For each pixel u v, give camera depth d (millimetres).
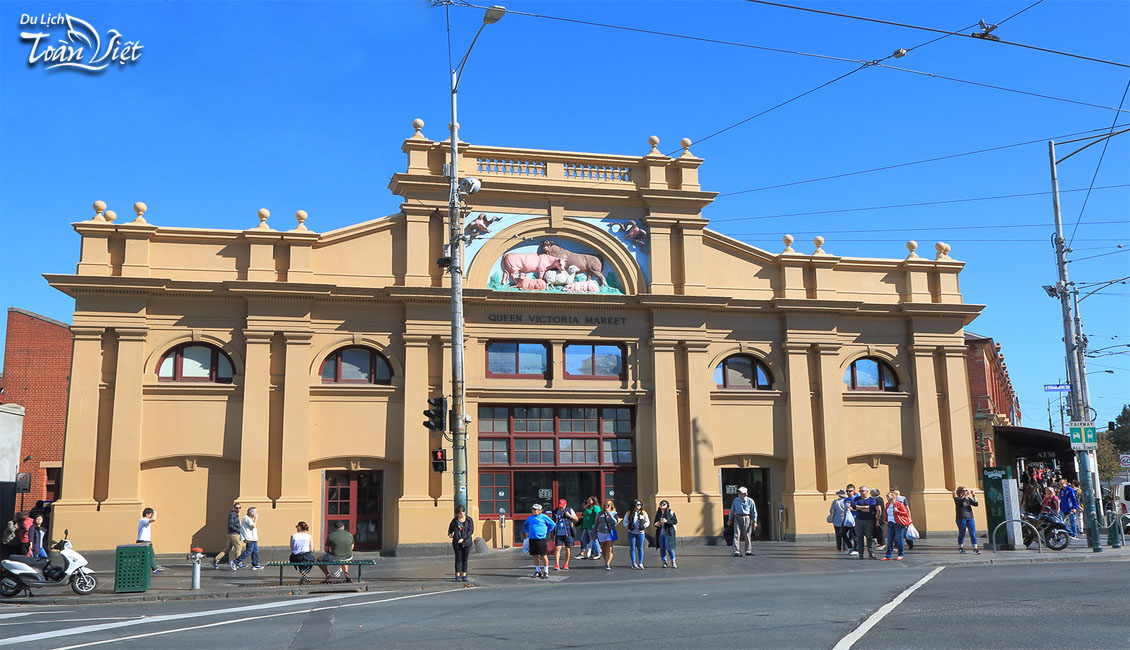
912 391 30797
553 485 28016
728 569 21531
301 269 26500
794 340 29797
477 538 26281
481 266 27797
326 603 16219
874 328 30875
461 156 28297
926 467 30172
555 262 28641
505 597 16641
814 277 30484
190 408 25391
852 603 14398
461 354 21344
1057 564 21062
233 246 26359
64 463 24141
